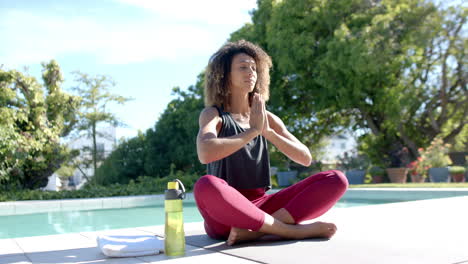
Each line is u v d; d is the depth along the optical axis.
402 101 11.19
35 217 5.93
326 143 15.94
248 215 1.70
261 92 2.13
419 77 12.20
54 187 13.85
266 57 2.11
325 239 1.85
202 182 1.69
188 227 2.63
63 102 11.17
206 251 1.69
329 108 13.26
